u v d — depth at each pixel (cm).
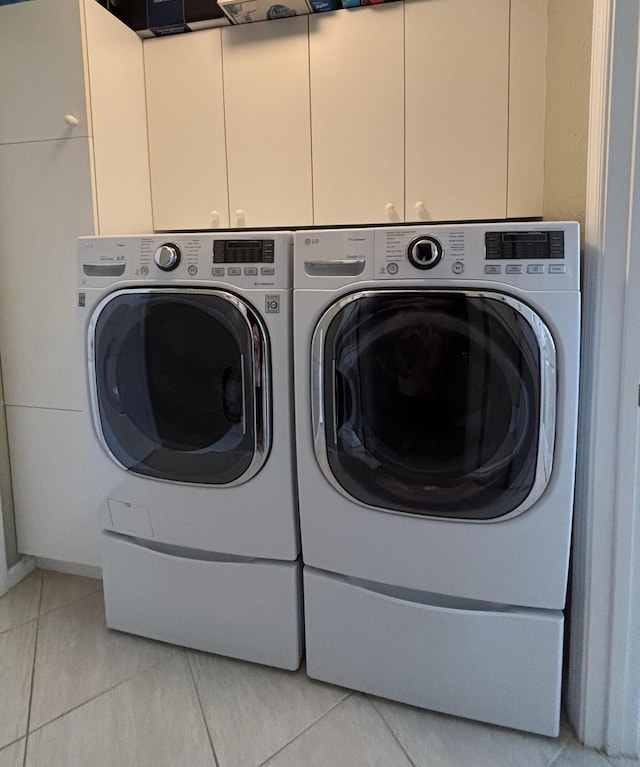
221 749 132
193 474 151
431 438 128
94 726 139
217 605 157
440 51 176
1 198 184
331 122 188
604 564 125
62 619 181
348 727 138
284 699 147
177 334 147
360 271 127
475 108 176
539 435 119
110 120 183
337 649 146
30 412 195
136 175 199
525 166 174
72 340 184
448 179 181
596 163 116
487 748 131
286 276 134
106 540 168
